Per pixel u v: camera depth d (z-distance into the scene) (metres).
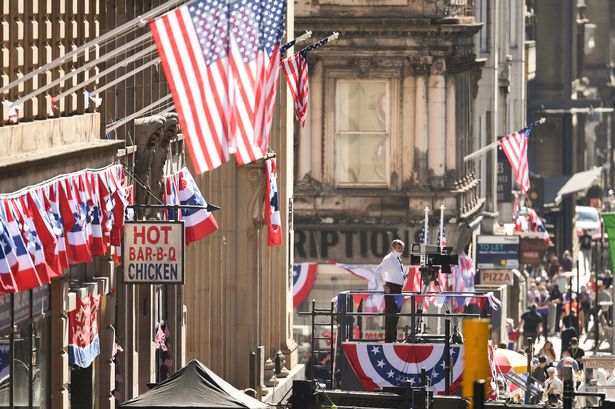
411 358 70.06
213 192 86.12
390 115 115.25
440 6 113.88
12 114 52.78
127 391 68.25
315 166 115.50
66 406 60.00
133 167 67.38
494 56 141.50
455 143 116.56
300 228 115.50
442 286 92.50
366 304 97.75
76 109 60.88
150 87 71.19
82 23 61.38
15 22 53.41
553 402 74.56
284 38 98.50
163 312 75.00
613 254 94.88
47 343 58.94
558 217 188.75
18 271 49.62
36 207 52.34
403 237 115.50
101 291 63.69
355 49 114.25
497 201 150.50
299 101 75.56
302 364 100.81
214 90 51.59
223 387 53.03
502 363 85.94
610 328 130.38
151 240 61.84
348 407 55.72
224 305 87.88
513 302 134.25
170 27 50.75
